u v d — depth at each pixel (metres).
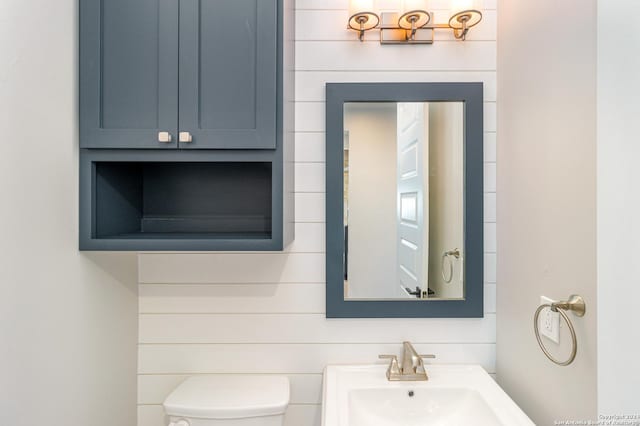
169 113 1.04
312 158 1.32
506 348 1.23
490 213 1.31
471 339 1.31
